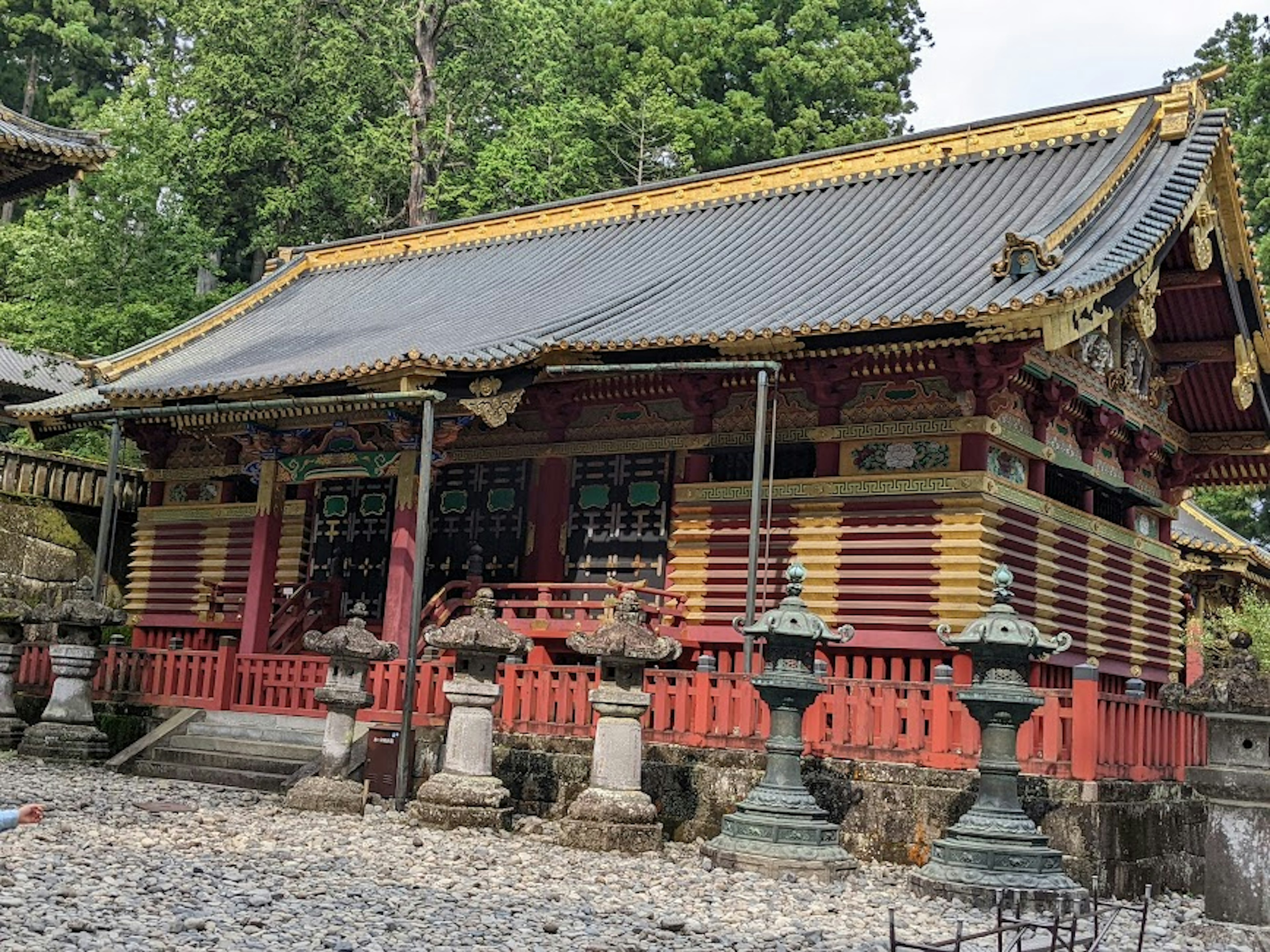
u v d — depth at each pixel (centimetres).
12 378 4650
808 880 1405
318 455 2452
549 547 2502
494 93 5375
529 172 4881
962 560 2005
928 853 1502
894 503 2095
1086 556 2364
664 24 5350
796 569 1517
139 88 5091
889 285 2189
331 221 5428
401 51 5316
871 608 2081
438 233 3447
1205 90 2527
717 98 5544
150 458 3077
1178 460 2792
